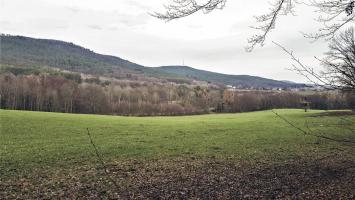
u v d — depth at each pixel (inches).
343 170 770.2
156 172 832.9
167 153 1102.4
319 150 1091.9
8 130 1537.9
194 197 614.5
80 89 4608.8
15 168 855.1
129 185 705.0
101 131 1636.3
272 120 2301.9
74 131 1600.6
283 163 906.7
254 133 1605.6
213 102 4943.4
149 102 5044.3
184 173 818.2
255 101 4490.7
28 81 4426.7
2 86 4210.1
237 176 775.7
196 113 4795.8
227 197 609.3
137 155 1064.8
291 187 656.4
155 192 651.5
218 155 1059.3
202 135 1565.0
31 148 1144.8
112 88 5319.9
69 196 622.5
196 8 220.2
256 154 1061.1
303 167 842.2
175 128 1838.1
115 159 1000.2
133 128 1790.1
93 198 609.3
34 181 733.3
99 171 839.1
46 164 911.7
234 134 1590.8
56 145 1219.9
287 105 3179.1
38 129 1608.0
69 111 4448.8
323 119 2121.1
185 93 5541.3
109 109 4685.0
